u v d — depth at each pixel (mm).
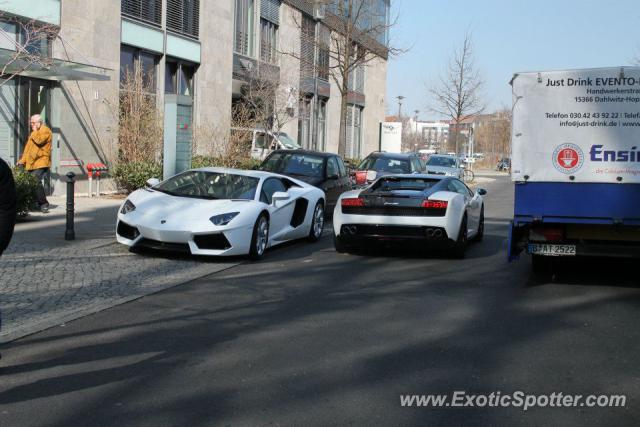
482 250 12070
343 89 25922
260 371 5078
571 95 8336
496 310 7340
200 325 6402
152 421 4094
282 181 11969
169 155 13781
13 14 15703
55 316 6531
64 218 13594
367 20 27375
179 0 23375
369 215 10516
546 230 8539
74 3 17797
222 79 26375
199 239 9633
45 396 4477
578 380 5070
